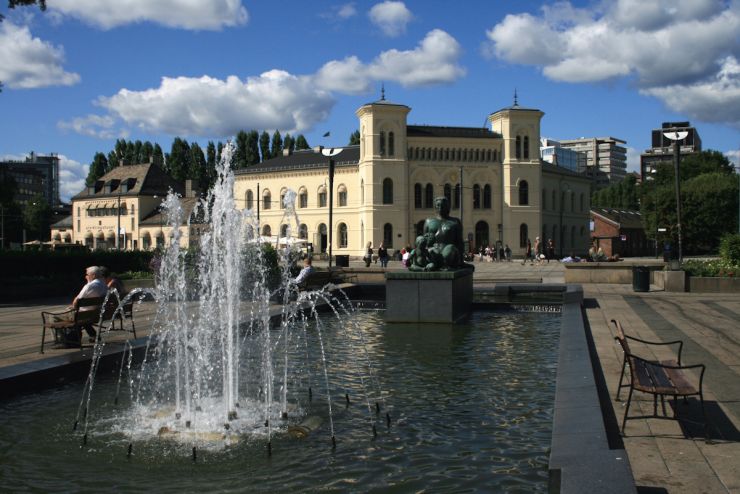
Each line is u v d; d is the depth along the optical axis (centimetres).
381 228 8025
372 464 722
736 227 8150
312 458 745
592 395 795
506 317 1978
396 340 1539
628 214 11819
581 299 2108
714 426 762
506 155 8369
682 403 866
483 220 8394
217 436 824
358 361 1285
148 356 1330
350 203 8494
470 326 1777
